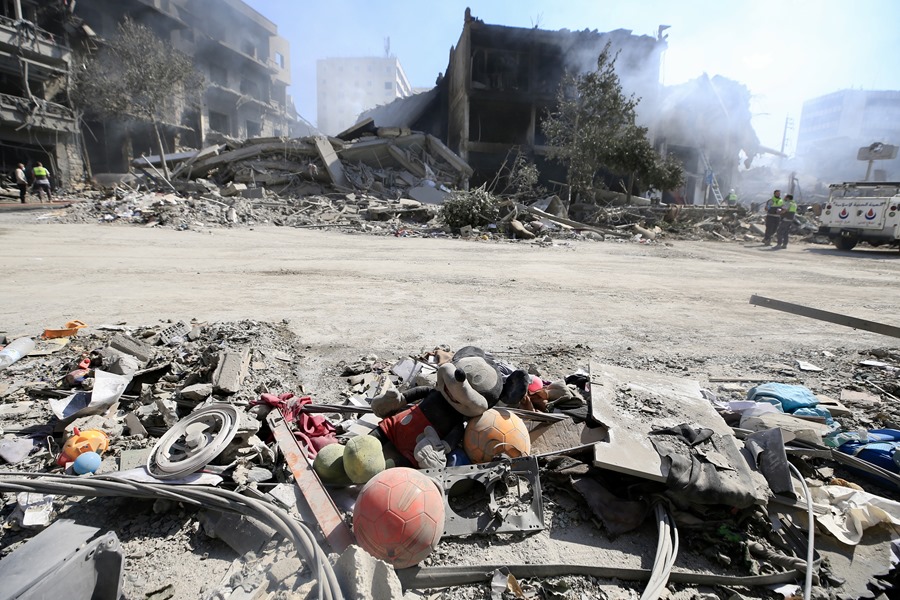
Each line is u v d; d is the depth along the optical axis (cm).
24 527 244
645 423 300
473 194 1895
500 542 245
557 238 1808
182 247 1237
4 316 598
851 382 473
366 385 415
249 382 390
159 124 3497
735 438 302
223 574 219
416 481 224
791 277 1084
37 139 2794
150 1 3512
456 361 314
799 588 226
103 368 396
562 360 506
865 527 261
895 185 1576
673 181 2581
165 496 244
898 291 924
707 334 638
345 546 217
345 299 754
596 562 235
